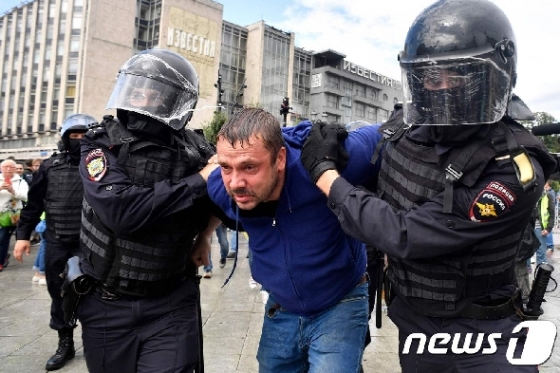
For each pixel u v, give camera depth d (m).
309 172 1.64
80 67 41.47
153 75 1.98
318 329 1.88
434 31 1.46
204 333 4.12
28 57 48.28
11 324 4.35
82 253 2.07
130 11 38.59
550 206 7.36
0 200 6.79
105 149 1.98
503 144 1.41
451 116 1.42
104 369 2.07
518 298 1.60
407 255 1.44
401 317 1.76
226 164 1.55
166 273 1.98
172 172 1.97
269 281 1.90
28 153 45.81
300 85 53.69
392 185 1.63
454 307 1.57
